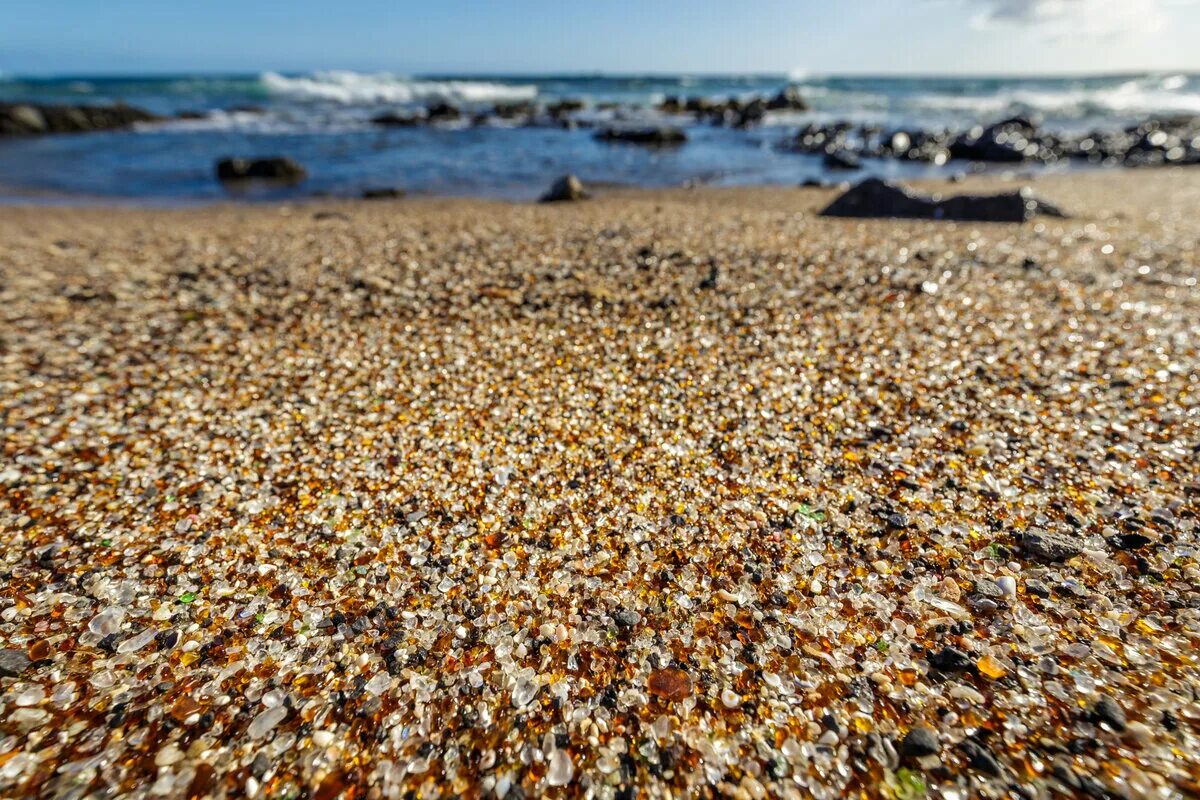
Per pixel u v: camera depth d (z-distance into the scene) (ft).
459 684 0.52
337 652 0.55
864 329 1.13
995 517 0.68
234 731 0.48
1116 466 0.74
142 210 2.62
